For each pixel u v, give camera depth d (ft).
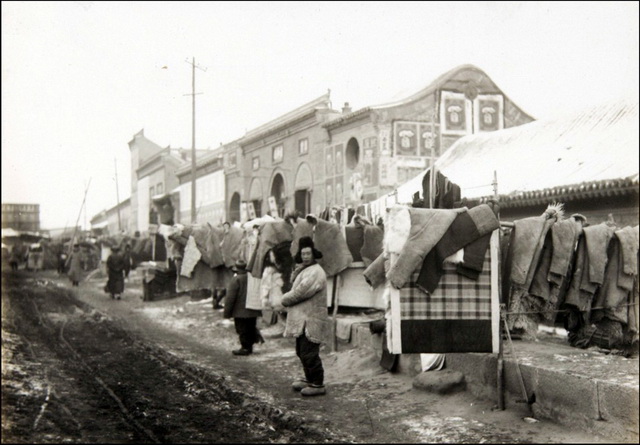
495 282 22.53
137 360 35.32
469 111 98.58
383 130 94.22
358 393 27.04
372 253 35.53
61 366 33.14
